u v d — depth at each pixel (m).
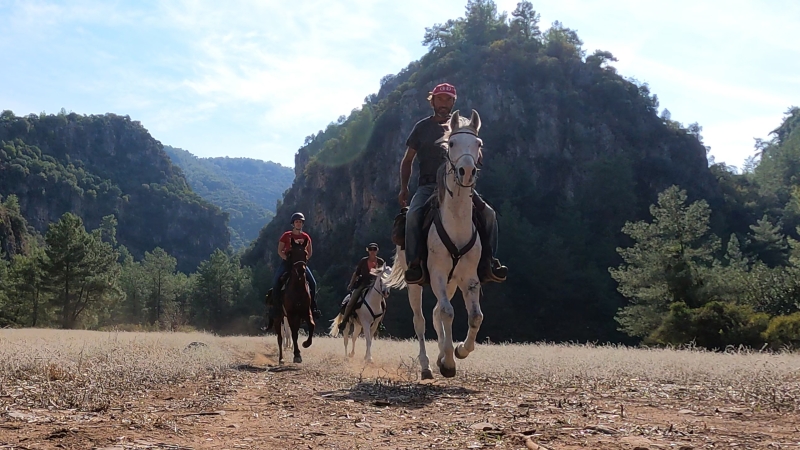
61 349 9.82
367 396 6.79
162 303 100.50
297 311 13.41
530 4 170.00
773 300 38.38
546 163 128.75
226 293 97.12
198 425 5.03
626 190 111.38
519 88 141.88
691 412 5.66
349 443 4.40
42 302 65.94
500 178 118.69
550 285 80.19
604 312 78.25
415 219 8.29
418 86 147.50
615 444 4.29
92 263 68.12
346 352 15.87
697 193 127.19
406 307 71.31
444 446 4.29
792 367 8.90
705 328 28.84
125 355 9.31
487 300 76.31
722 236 106.81
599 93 143.62
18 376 7.36
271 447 4.27
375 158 139.12
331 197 145.75
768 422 5.16
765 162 151.25
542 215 116.44
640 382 7.92
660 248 44.62
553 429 4.78
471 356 11.41
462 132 7.68
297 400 6.55
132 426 4.80
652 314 43.31
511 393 7.01
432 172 8.76
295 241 13.82
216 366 10.19
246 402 6.42
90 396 6.10
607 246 96.00
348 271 114.50
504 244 84.06
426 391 7.20
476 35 167.38
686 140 138.75
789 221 108.56
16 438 4.29
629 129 136.50
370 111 151.75
